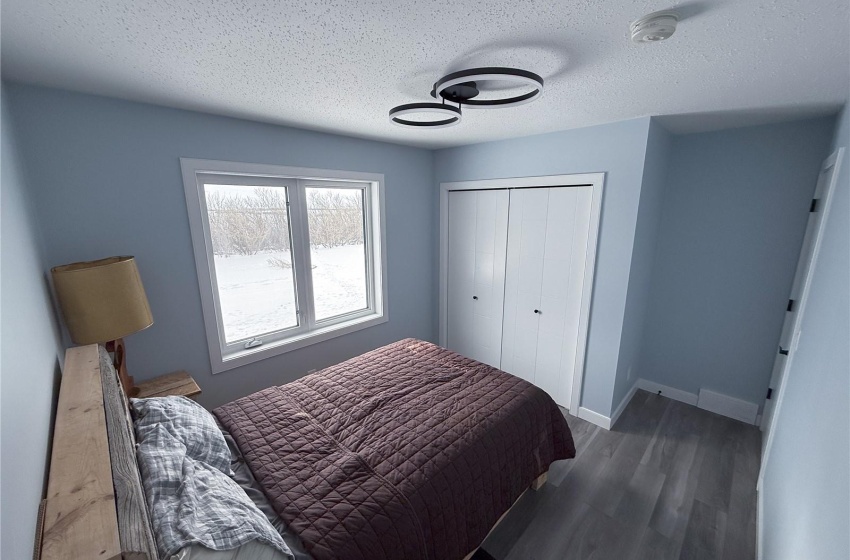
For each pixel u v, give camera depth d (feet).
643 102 6.25
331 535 3.74
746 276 8.66
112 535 2.14
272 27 3.66
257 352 8.39
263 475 4.51
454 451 5.03
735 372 9.14
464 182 10.88
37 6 3.15
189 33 3.75
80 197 5.75
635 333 9.46
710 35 3.82
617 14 3.42
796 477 4.39
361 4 3.24
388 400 6.29
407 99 6.06
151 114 6.26
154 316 6.77
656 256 9.83
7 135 4.34
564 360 9.64
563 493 6.76
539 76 4.64
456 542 4.65
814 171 7.54
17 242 3.82
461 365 7.70
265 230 8.50
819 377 4.26
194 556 2.82
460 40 3.99
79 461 2.78
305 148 8.42
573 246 8.95
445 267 12.08
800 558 3.50
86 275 5.08
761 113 6.97
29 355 3.32
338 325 10.16
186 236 6.97
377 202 10.32
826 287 4.83
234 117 7.19
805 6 3.21
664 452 7.93
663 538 5.85
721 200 8.73
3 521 1.82
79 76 4.89
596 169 8.14
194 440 4.34
